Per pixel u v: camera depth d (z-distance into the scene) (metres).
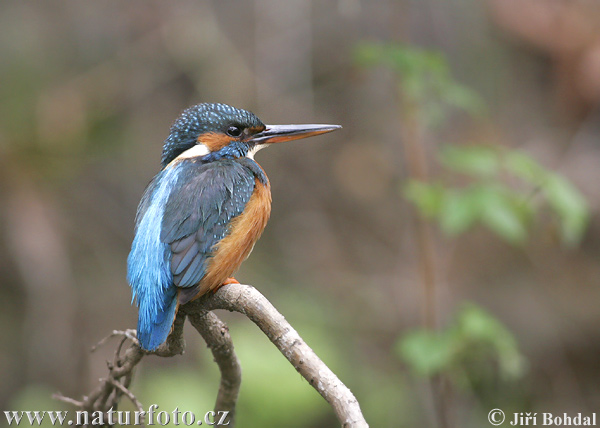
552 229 10.53
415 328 12.40
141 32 12.75
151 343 5.24
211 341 5.19
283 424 9.30
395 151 13.51
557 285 13.10
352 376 11.77
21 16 12.88
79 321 12.05
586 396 12.18
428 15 13.16
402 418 11.31
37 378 11.55
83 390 11.53
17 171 12.34
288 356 4.40
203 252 5.89
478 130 13.05
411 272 13.05
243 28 12.90
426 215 8.73
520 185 10.84
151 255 5.81
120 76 12.70
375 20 13.16
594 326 12.56
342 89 13.38
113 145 12.79
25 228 12.11
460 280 13.04
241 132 6.94
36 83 12.62
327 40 13.25
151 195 6.30
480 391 11.38
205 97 12.57
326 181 13.63
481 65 13.26
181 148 6.84
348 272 13.11
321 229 13.41
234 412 5.70
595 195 12.90
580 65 12.92
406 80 8.72
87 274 12.47
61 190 12.63
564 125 13.26
